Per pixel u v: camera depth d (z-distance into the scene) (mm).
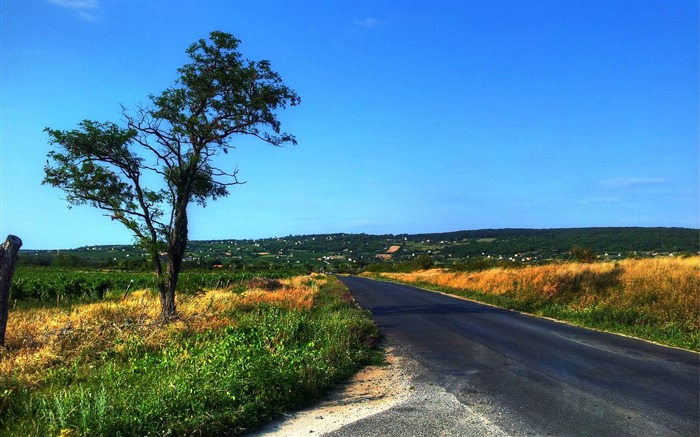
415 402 6457
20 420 5109
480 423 5508
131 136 14188
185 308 15750
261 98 15750
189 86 15633
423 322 15328
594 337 11867
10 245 6328
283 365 7184
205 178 17000
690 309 13477
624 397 6465
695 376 7676
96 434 4629
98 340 9742
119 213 14672
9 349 8930
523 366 8547
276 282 32281
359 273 94062
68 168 14117
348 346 9961
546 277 21672
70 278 28438
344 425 5559
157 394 5531
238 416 5438
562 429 5258
